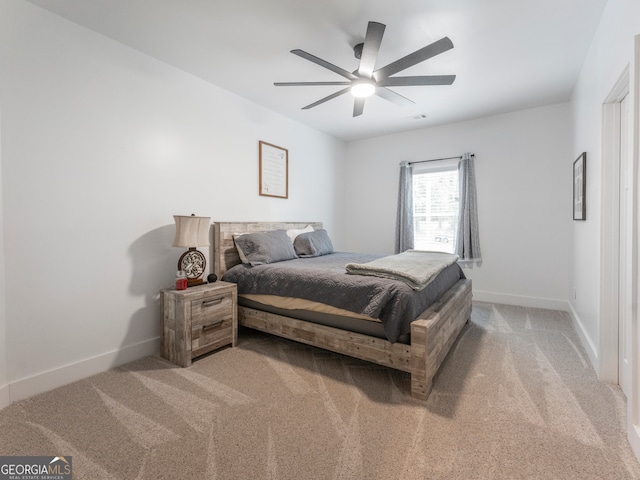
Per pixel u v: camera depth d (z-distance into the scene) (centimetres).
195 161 290
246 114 344
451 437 151
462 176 418
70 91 207
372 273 222
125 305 238
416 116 406
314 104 267
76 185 211
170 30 220
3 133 179
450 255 324
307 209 448
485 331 299
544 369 221
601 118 209
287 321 252
